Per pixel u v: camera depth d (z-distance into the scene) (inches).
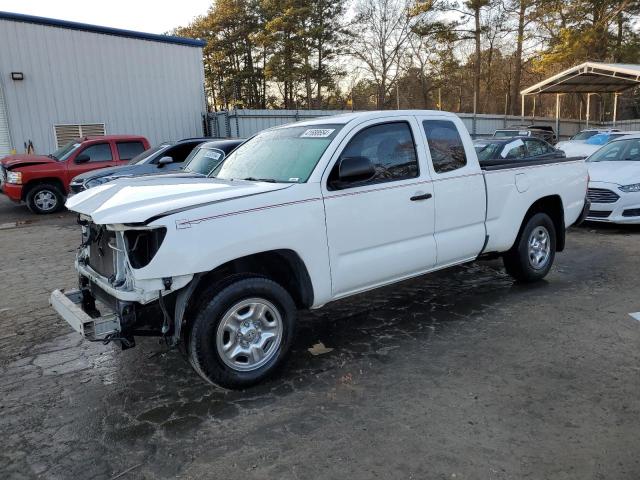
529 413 133.9
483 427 128.3
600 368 157.4
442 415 134.5
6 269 315.9
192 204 139.6
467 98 2204.7
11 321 221.0
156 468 117.8
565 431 125.3
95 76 807.1
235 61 2143.2
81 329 134.7
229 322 146.5
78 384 161.6
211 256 138.1
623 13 1563.7
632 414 131.8
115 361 177.9
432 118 197.6
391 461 116.3
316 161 166.4
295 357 173.9
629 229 371.6
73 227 472.7
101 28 801.6
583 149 729.0
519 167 223.5
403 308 218.8
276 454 120.9
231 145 393.4
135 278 134.1
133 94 845.2
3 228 484.7
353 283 171.8
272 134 201.5
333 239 163.9
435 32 1620.3
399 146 185.0
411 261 185.8
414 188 184.1
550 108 2331.4
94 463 120.6
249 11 2000.5
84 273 164.2
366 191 171.0
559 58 1492.4
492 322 198.5
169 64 877.2
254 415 138.6
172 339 142.1
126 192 157.0
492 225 213.3
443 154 197.6
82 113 801.6
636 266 270.7
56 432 134.3
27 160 554.9
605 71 1115.3
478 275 262.7
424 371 160.1
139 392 154.8
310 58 1737.2
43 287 272.2
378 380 155.6
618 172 366.6
